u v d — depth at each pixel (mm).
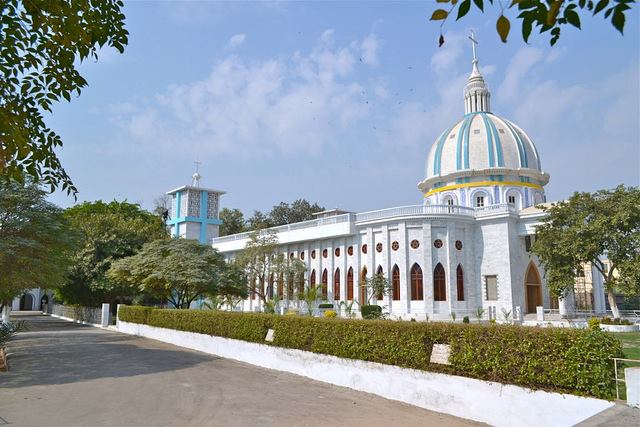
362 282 42625
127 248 40594
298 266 45188
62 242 22656
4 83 5887
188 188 54125
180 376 15164
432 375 11211
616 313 30000
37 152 6328
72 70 6133
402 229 39812
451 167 49875
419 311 38156
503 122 51656
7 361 17562
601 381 8523
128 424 9695
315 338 14805
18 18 5688
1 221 21031
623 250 28250
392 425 9820
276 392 12859
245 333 18172
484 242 40500
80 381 14289
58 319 48875
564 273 30453
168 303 41406
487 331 10297
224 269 31750
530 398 9344
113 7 6152
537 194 49000
